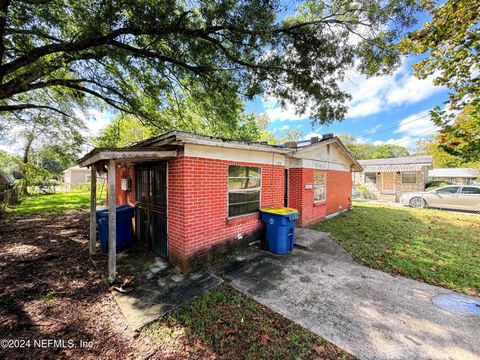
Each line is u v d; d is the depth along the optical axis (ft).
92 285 11.69
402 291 11.19
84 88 24.52
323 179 29.73
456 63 9.40
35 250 16.97
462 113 8.18
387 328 8.33
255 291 11.05
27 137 39.17
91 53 17.28
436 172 74.54
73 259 15.17
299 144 32.45
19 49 15.89
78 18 12.96
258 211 18.66
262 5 12.93
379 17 14.02
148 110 30.09
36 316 9.07
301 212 24.40
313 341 7.64
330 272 13.46
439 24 10.06
